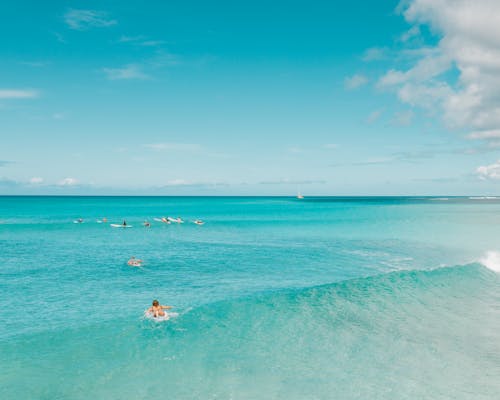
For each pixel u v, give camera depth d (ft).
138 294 64.69
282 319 52.29
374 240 137.08
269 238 144.66
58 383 35.45
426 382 36.17
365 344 44.62
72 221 222.48
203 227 192.34
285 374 37.55
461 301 60.95
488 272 80.43
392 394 34.09
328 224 206.69
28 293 64.85
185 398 33.32
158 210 376.07
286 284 72.08
